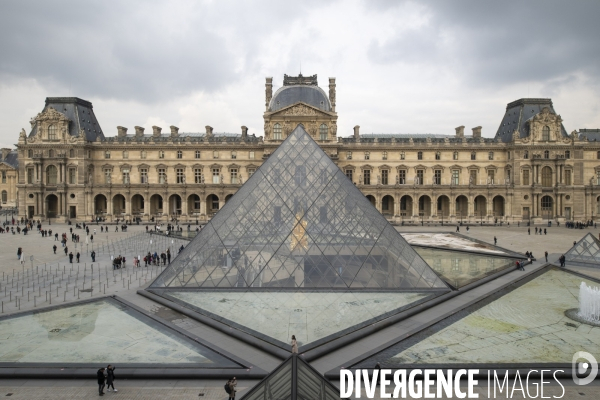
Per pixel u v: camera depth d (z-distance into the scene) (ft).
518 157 413.59
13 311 114.62
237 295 122.11
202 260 132.77
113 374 73.20
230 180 421.59
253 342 89.86
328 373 77.10
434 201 417.90
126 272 168.04
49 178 411.13
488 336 96.94
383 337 95.55
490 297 129.49
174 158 421.18
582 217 415.23
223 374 77.36
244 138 432.66
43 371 77.82
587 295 113.19
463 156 427.33
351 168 426.51
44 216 404.98
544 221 416.46
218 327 98.94
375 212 145.28
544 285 146.10
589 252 194.39
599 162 424.87
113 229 339.57
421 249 229.66
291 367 59.82
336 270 128.98
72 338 94.53
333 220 139.74
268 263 130.00
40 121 405.39
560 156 412.36
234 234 137.28
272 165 154.92
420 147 425.69
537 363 82.12
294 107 398.21
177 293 125.90
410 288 127.44
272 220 139.64
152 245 246.27
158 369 78.69
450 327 102.68
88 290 137.39
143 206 442.09
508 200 414.41
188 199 437.17
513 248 236.02
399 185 415.03
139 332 98.17
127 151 421.18
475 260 195.31
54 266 180.04
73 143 403.95
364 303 115.44
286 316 105.29
